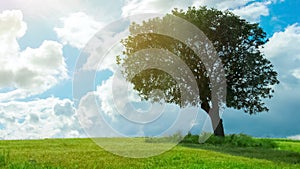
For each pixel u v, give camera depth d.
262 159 18.33
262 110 32.72
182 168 13.63
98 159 15.41
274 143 28.39
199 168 13.74
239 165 14.89
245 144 28.25
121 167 13.50
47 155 16.17
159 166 14.18
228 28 32.09
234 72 32.66
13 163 13.26
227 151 22.27
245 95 32.53
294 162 18.00
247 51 33.25
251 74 32.53
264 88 32.78
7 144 22.73
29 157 15.25
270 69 33.16
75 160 14.73
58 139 27.92
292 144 28.64
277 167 15.25
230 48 32.56
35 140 26.73
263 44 33.62
